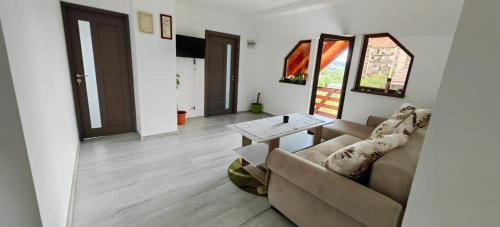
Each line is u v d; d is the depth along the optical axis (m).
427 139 0.66
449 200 0.63
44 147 1.28
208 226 1.72
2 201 1.00
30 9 1.32
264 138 2.14
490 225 0.56
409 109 2.27
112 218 1.74
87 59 3.05
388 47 3.48
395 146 1.48
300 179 1.50
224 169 2.59
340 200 1.28
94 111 3.27
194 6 4.16
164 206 1.91
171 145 3.23
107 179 2.27
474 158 0.57
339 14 3.46
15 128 0.95
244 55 5.30
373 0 2.92
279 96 5.33
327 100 5.56
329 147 2.37
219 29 4.64
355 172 1.37
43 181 1.18
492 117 0.53
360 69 3.83
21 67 1.05
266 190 2.17
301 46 4.85
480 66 0.54
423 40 3.02
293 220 1.70
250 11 4.32
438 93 0.62
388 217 1.09
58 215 1.41
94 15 2.97
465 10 0.55
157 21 3.14
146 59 3.14
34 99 1.20
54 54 1.97
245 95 5.66
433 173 0.66
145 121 3.34
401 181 1.17
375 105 3.65
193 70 4.57
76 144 2.78
